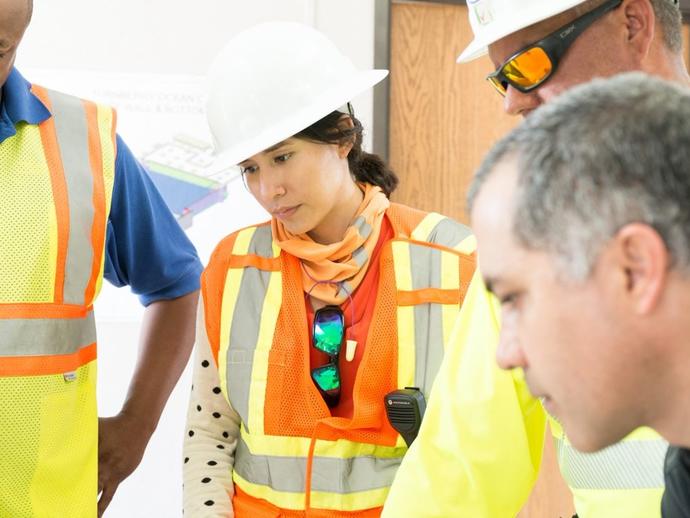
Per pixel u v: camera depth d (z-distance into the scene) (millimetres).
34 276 1511
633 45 1059
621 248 588
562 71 1069
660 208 576
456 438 1123
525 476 1133
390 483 1482
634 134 586
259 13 3061
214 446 1578
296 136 1457
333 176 1499
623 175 582
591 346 621
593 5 1047
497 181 644
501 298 665
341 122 1518
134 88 3037
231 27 3053
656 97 603
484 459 1113
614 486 1068
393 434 1483
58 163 1575
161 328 1872
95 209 1597
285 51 1528
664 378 630
